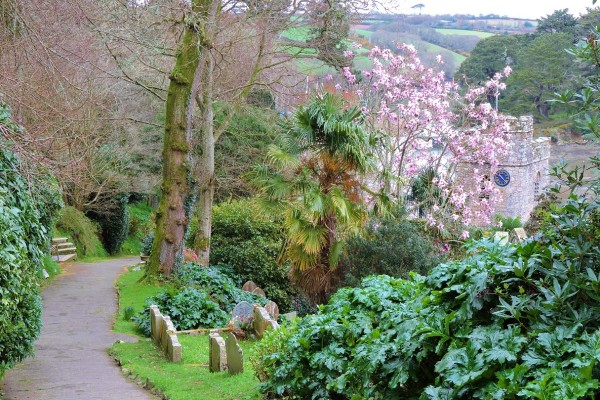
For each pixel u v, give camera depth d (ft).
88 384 30.91
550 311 15.05
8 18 40.98
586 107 15.23
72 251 102.01
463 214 83.66
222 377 29.94
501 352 14.67
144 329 45.91
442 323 17.11
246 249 76.64
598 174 15.15
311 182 59.16
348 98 80.33
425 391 15.74
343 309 24.22
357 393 19.99
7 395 28.55
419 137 88.38
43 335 45.27
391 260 55.57
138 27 62.03
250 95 98.43
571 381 12.97
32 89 37.88
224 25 73.72
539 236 17.02
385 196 60.85
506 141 91.20
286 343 25.55
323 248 58.54
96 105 72.90
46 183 33.14
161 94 90.63
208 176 76.13
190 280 63.82
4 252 23.59
